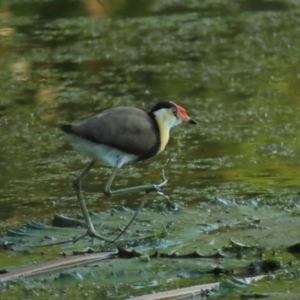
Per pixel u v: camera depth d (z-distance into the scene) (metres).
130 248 9.85
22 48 20.41
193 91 17.06
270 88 17.16
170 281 8.96
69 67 18.89
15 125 15.48
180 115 10.95
